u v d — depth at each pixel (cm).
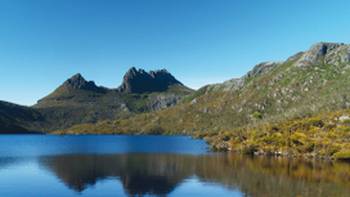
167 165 10950
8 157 13712
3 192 6781
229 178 8356
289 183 7681
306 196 6431
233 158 13225
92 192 6831
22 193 6725
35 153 15950
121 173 9219
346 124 15788
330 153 12862
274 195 6531
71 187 7281
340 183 7669
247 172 9275
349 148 12912
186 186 7388
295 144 14425
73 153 16038
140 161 12262
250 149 15488
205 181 7969
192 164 11156
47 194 6656
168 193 6750
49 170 9762
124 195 6588
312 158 13050
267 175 8794
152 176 8700
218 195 6562
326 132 15175
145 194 6675
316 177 8456
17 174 8956
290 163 11381
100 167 10512
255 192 6788
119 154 15512
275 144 15188
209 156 14212
